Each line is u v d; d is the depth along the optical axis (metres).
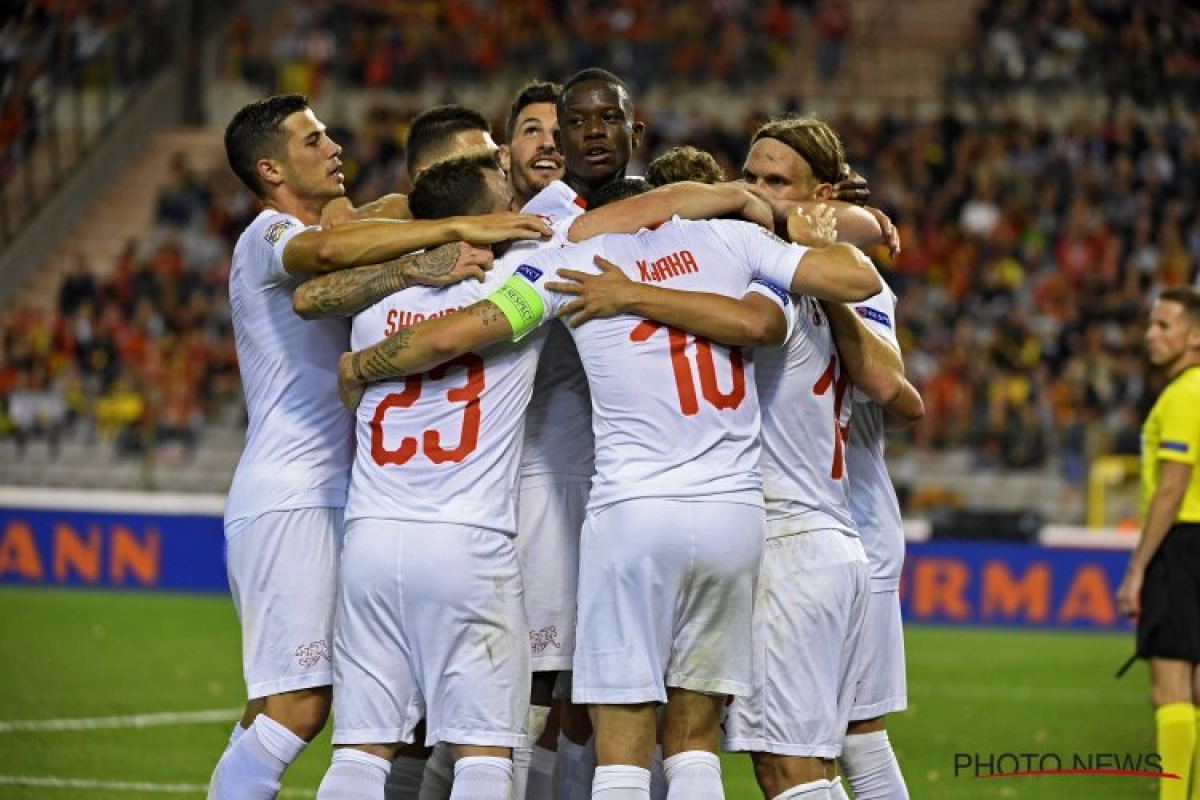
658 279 17.88
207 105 99.88
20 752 30.64
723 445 17.67
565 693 20.53
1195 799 25.09
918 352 78.31
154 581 60.47
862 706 19.72
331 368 19.80
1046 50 99.94
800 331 18.45
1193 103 97.94
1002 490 71.88
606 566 17.52
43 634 48.12
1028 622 57.16
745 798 28.09
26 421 77.00
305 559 19.38
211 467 76.19
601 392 17.88
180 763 29.98
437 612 17.88
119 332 81.38
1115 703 40.50
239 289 20.02
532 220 18.19
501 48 100.69
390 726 18.25
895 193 89.81
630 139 19.73
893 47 102.69
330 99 99.44
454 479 18.03
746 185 18.92
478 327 17.56
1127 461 68.19
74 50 96.06
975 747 33.94
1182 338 25.06
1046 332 80.44
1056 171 91.00
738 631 17.73
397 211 21.19
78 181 91.44
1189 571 24.62
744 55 100.56
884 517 20.16
